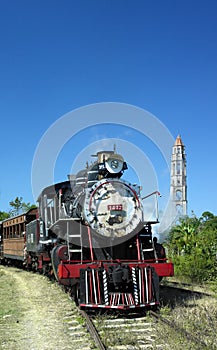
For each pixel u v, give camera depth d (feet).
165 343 23.82
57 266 36.60
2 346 24.90
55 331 28.22
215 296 40.86
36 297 43.04
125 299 32.22
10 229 85.97
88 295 32.35
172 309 34.09
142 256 35.27
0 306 38.50
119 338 25.22
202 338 24.32
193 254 61.57
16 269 82.38
